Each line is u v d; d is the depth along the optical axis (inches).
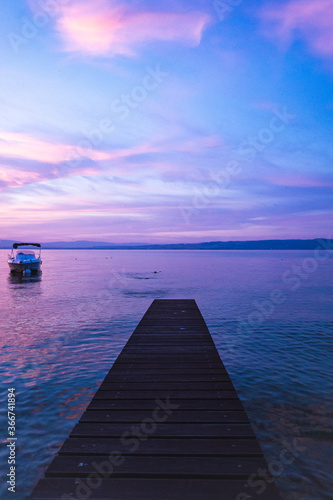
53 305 797.2
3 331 521.7
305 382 310.5
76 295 991.0
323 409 254.5
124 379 231.1
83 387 298.8
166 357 284.2
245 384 306.5
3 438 211.3
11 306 782.5
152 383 223.3
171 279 1556.3
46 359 380.2
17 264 1790.1
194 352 299.0
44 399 272.7
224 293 1023.0
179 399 195.5
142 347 316.2
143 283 1365.7
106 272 2098.9
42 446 202.7
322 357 388.5
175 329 393.4
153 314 492.1
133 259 4889.3
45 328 543.5
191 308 547.5
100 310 724.7
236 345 442.9
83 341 460.4
